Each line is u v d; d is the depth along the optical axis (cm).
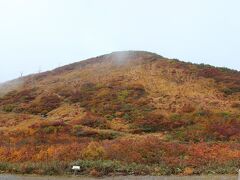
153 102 5972
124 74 7925
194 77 7438
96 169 2516
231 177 2361
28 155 2938
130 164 2620
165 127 4778
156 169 2539
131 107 5741
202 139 4019
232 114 5178
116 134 4334
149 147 2989
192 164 2648
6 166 2631
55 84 8181
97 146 2988
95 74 8438
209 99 6162
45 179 2342
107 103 6062
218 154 2942
